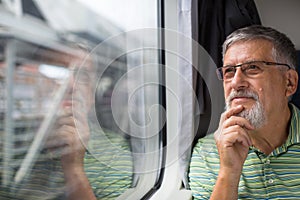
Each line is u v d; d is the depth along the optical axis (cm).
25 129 50
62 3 59
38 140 53
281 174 106
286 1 197
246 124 102
